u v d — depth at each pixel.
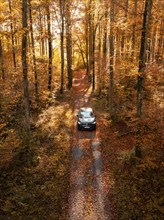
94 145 19.02
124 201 12.84
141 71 14.20
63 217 12.12
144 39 13.72
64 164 16.38
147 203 12.57
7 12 22.14
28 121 19.39
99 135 20.81
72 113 26.27
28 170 15.47
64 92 34.22
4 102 23.72
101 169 15.84
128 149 17.98
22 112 24.50
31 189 13.98
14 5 22.25
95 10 28.59
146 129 15.32
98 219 11.91
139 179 14.24
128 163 15.70
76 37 49.31
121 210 12.31
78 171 15.67
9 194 13.70
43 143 18.88
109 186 14.11
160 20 20.92
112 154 17.56
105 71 34.31
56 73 39.88
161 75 23.14
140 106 14.98
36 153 17.36
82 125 21.56
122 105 24.41
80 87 39.97
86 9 31.69
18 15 21.59
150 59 33.88
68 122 23.39
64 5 29.22
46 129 21.11
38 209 12.61
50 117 24.08
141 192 13.36
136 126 15.80
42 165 16.08
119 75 25.81
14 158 16.20
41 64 31.05
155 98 21.73
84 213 12.30
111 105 23.09
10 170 15.46
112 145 18.92
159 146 14.92
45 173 15.30
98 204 12.83
